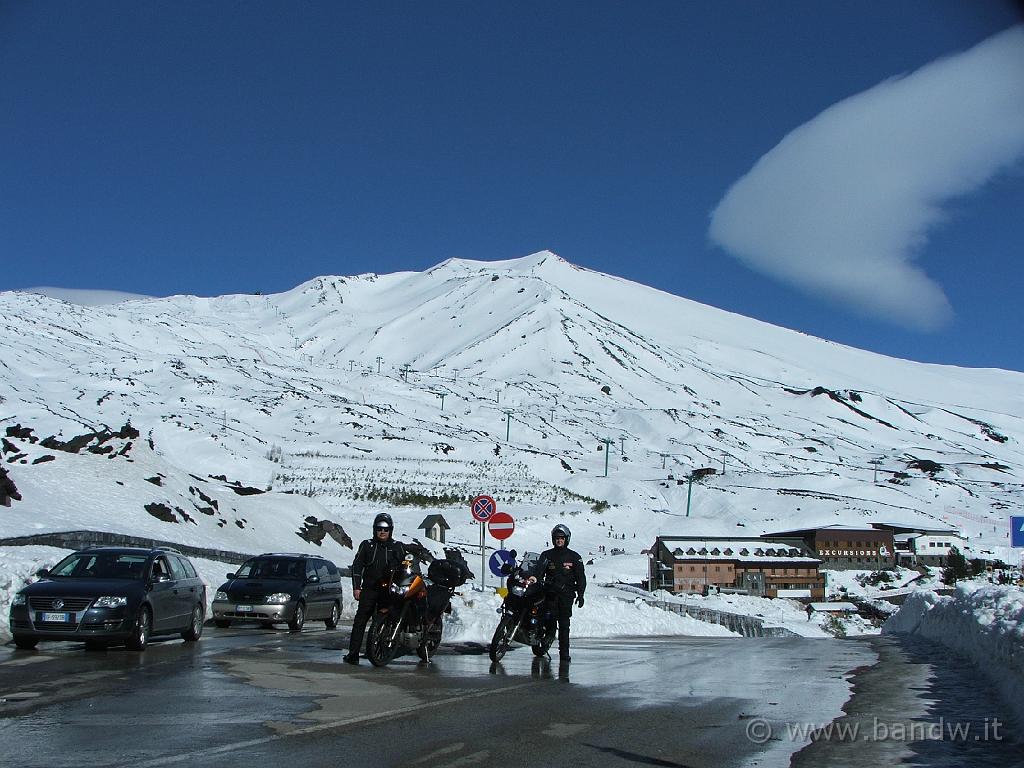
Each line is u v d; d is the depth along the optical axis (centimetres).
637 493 12469
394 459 12112
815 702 1034
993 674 1178
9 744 727
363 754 712
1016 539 1795
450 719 875
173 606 1562
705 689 1138
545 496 10931
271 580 2091
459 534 8200
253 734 780
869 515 12131
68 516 2930
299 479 9962
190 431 10588
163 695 984
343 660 1334
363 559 1312
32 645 1412
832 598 8369
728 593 7725
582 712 935
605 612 2791
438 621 1428
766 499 12862
